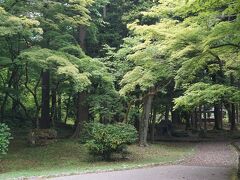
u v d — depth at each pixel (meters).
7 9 18.09
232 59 12.38
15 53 19.20
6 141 15.41
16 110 29.19
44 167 17.02
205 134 31.58
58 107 32.62
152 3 25.28
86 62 19.89
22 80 25.23
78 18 19.97
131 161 18.53
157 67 14.00
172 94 25.58
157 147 23.97
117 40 26.81
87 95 23.33
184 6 10.16
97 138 18.59
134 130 19.67
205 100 11.34
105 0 24.31
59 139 23.75
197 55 11.76
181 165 16.61
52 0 19.95
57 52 18.36
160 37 13.39
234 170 14.62
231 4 9.48
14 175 14.23
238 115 43.72
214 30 9.83
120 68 22.28
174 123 36.25
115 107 23.20
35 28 16.27
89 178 13.25
